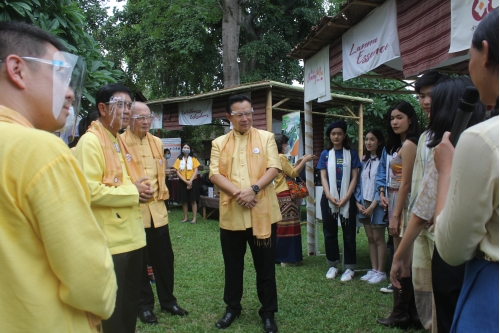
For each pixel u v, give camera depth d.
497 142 1.00
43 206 0.92
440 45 2.68
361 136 8.55
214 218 8.33
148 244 3.15
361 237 6.27
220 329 2.95
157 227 3.12
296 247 4.66
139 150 3.07
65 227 0.94
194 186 7.75
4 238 0.92
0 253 0.92
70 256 0.95
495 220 1.06
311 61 5.00
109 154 2.24
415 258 2.29
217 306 3.39
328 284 3.97
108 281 1.04
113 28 17.16
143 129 3.06
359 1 3.34
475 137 1.03
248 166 2.86
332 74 4.47
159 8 12.97
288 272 4.40
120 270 2.16
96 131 2.26
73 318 1.04
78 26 2.81
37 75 1.05
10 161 0.92
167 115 10.09
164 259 3.18
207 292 3.75
